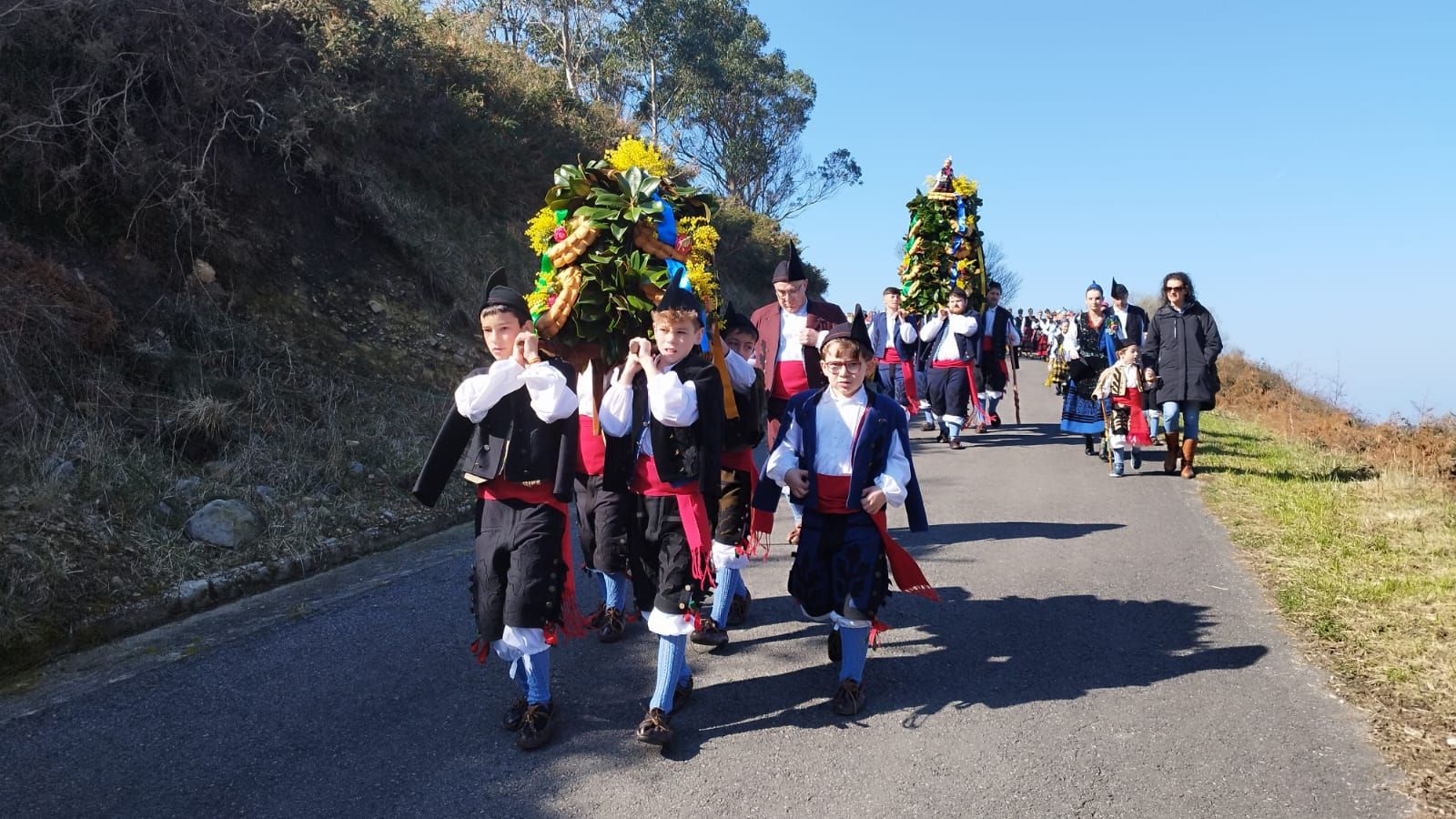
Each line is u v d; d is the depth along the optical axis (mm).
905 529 7156
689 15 40875
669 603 3783
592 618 5059
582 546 4430
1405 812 3182
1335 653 4516
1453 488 8531
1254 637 4773
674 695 4023
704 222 4629
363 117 10992
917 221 13391
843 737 3818
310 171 10625
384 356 9578
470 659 4629
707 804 3318
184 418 6871
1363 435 11117
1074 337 10203
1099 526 7125
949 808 3277
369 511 6859
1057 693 4203
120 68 8430
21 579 4848
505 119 15445
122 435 6512
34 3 7859
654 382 3766
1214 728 3822
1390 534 6566
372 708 4102
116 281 7789
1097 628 4980
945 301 13242
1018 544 6641
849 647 4070
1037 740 3760
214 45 9375
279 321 9000
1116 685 4262
